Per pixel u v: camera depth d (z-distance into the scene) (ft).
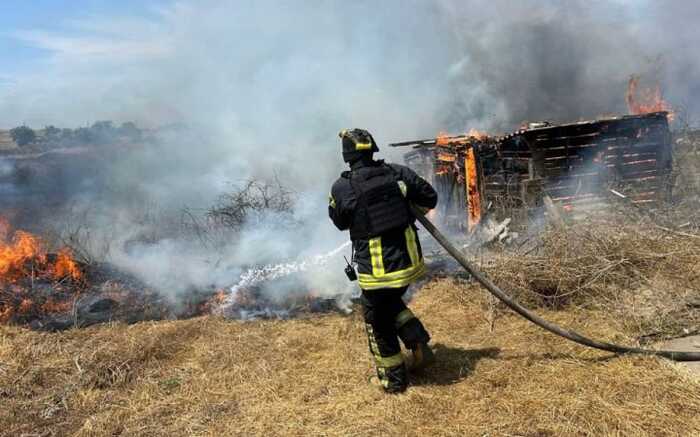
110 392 11.14
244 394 10.87
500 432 9.04
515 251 16.81
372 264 10.38
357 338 13.25
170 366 12.26
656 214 19.72
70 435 9.79
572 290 14.40
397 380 10.64
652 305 13.37
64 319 15.56
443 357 11.97
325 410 10.12
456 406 9.93
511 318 13.79
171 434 9.64
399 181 10.66
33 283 17.97
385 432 9.32
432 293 15.98
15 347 13.25
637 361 10.87
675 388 9.80
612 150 23.54
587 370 10.73
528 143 23.27
